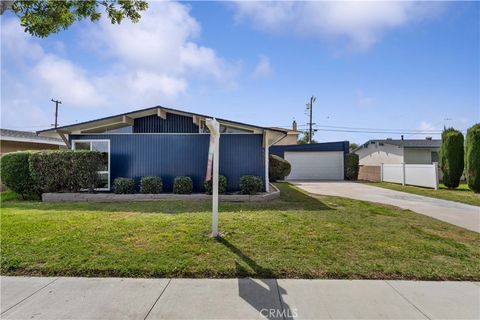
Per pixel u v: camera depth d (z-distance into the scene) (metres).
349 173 21.30
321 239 4.76
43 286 3.23
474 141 12.68
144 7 5.58
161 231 5.10
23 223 5.69
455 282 3.36
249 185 9.36
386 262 3.85
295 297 2.98
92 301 2.90
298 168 22.02
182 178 9.53
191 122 11.83
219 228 5.32
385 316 2.65
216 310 2.74
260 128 9.92
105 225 5.50
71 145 10.54
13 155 9.42
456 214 7.44
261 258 3.93
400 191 13.11
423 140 24.94
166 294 3.04
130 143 10.29
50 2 4.79
